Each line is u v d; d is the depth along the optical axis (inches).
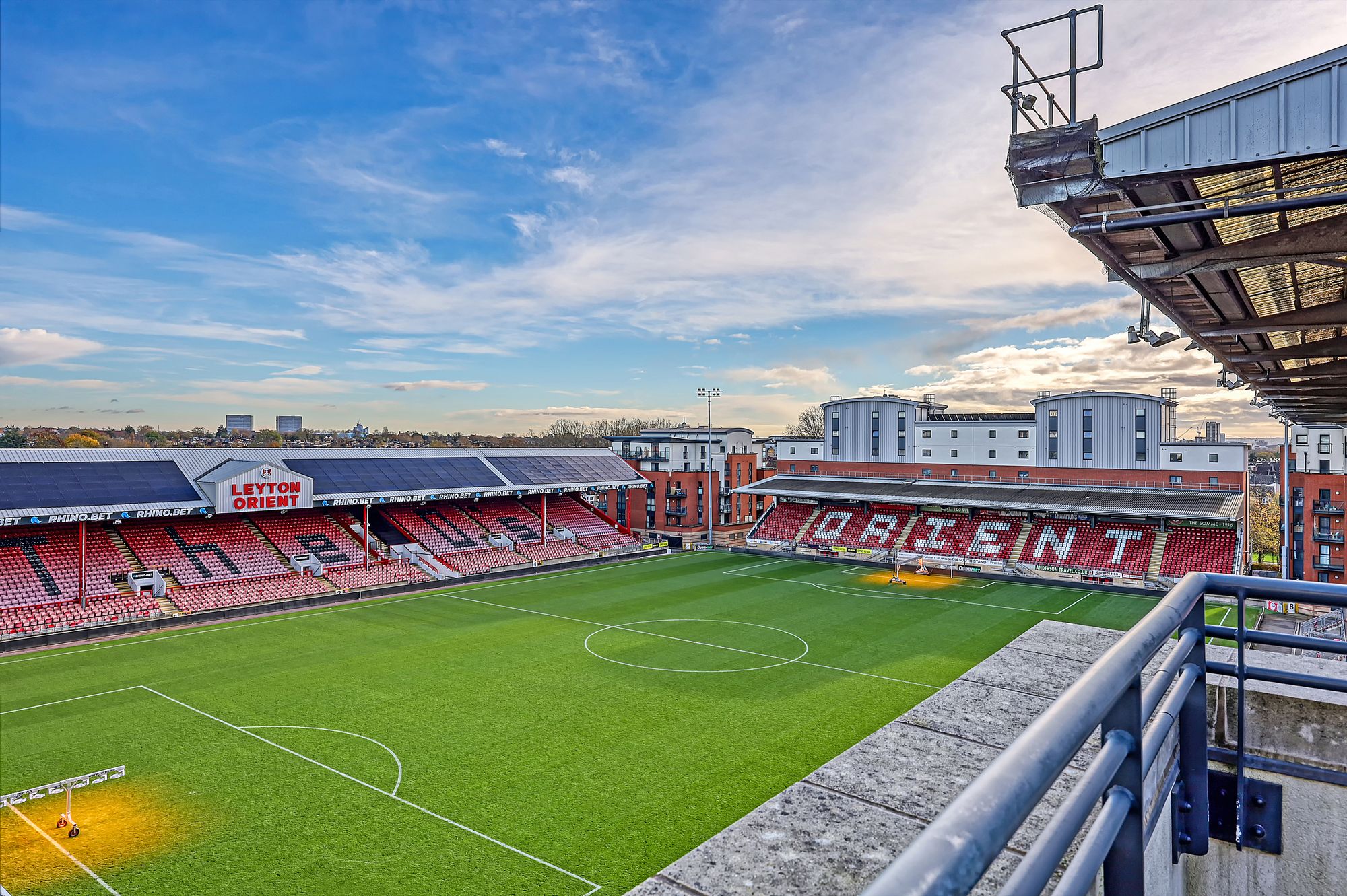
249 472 1836.9
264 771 853.8
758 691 1146.7
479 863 673.6
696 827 737.0
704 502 3489.2
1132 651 90.7
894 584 2079.2
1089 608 1770.4
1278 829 164.4
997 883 146.4
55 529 1758.1
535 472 2650.1
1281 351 660.7
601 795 802.2
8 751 909.8
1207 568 2017.7
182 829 727.1
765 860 147.3
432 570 2095.2
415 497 2193.7
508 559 2316.7
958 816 54.8
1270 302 620.1
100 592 1626.5
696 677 1214.3
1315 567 2583.7
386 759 889.5
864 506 2751.0
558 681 1189.1
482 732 973.8
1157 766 136.9
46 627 1448.1
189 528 1941.4
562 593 1936.5
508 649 1382.9
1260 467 5305.1
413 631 1517.0
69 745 925.8
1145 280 503.5
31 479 1685.5
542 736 962.1
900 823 159.8
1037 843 67.2
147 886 635.5
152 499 1754.4
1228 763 168.2
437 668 1256.2
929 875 46.3
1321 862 169.2
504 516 2613.2
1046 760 63.5
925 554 2429.9
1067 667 253.1
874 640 1464.1
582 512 2859.3
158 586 1670.8
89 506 1643.7
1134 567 2098.9
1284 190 353.1
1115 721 92.7
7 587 1549.0
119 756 895.1
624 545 2662.4
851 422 2942.9
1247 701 186.9
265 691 1136.8
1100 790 79.3
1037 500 2313.0
